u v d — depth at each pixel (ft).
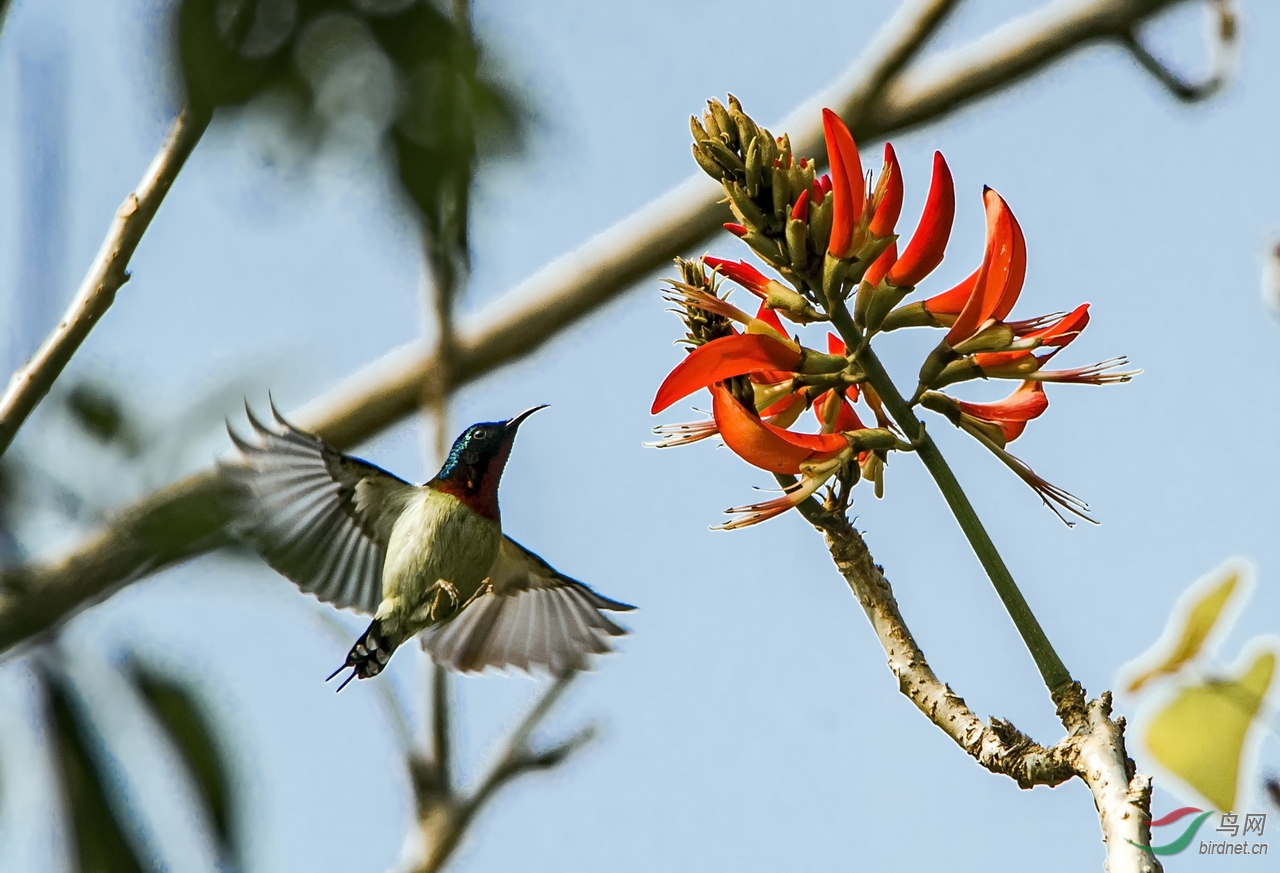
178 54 8.49
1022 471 15.89
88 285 14.58
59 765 10.89
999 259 15.62
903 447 14.92
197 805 11.07
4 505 13.51
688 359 15.19
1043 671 12.86
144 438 14.12
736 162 15.81
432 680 24.80
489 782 24.21
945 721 13.34
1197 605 9.23
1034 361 15.89
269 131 8.54
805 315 15.55
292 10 8.55
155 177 14.49
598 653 27.04
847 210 15.19
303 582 25.26
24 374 14.21
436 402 25.30
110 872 10.77
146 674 11.35
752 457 15.05
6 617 12.90
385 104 8.63
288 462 25.30
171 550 13.44
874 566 14.51
